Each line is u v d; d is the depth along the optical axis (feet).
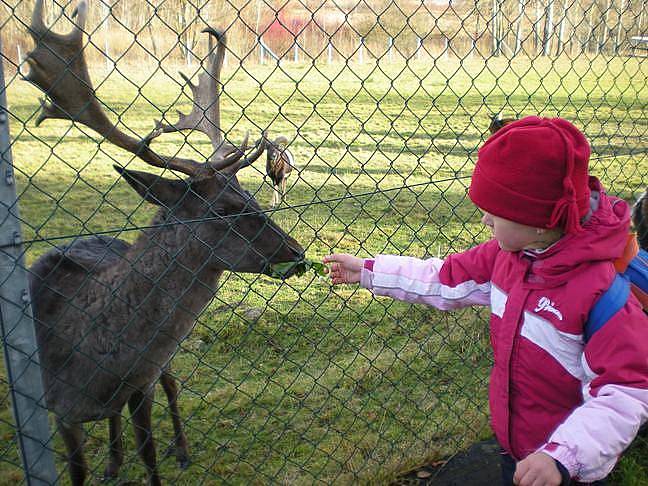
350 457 11.06
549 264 6.13
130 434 12.74
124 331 9.37
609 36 12.56
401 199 30.71
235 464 11.61
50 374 9.48
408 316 17.70
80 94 7.71
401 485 10.50
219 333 16.67
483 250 7.41
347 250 23.29
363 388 14.06
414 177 35.24
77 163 35.50
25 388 7.21
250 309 18.03
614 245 5.98
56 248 10.93
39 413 7.38
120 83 50.47
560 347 6.27
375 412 13.08
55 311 9.59
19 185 30.63
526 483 5.31
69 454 9.77
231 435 12.56
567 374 6.35
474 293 7.51
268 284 20.31
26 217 25.98
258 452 11.95
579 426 5.42
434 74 66.80
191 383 14.47
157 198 9.45
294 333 16.89
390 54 66.59
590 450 5.31
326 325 17.38
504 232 6.17
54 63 7.48
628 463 10.55
